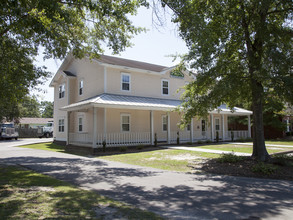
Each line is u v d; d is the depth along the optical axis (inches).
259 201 229.3
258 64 382.0
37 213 183.9
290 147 745.0
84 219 172.7
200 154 576.4
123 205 210.2
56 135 1069.1
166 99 938.7
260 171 362.6
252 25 413.7
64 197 230.8
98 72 827.4
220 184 300.7
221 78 422.0
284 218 183.8
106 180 323.0
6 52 365.4
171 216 187.3
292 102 353.4
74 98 975.6
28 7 305.9
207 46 385.7
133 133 765.3
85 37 481.7
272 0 356.2
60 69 1038.4
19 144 1054.4
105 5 346.6
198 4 395.5
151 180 323.6
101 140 692.1
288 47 370.3
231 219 181.9
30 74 387.2
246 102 542.6
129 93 840.3
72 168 419.5
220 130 1144.8
